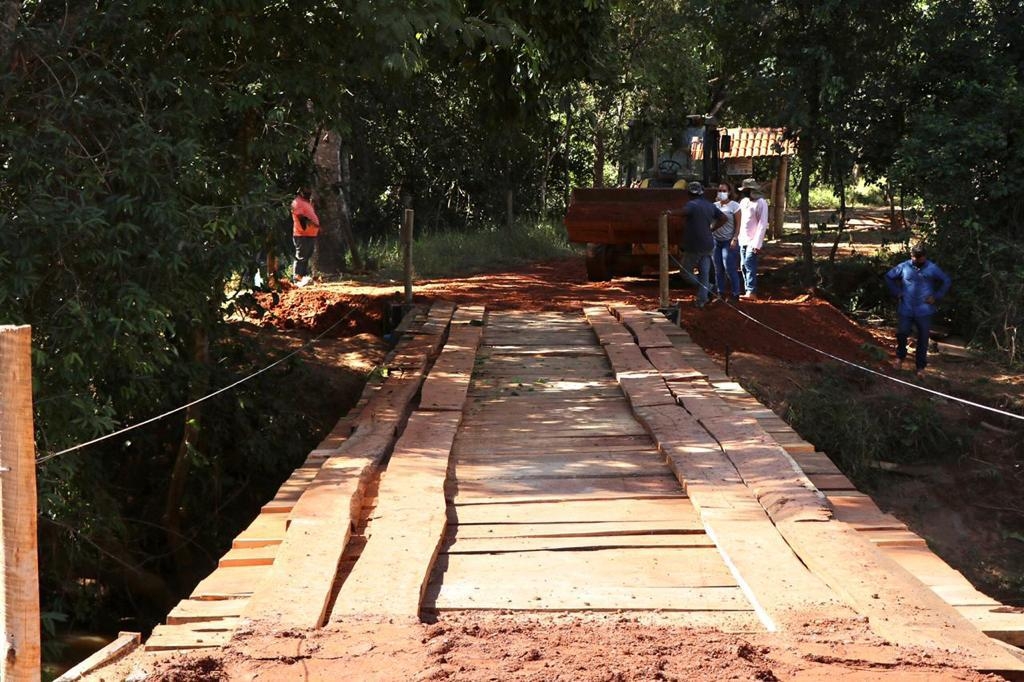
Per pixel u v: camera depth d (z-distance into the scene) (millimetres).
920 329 15938
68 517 9719
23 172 7652
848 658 4031
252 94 10391
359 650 4168
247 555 5672
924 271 15953
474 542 5965
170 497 11422
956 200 18328
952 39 19422
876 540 5957
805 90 19547
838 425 13852
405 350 12312
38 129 7793
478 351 12852
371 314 16547
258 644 4238
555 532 6121
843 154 20047
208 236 8930
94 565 10531
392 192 30203
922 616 4559
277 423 12375
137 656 4242
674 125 26688
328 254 20891
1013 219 18516
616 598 5051
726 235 17594
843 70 19469
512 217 29016
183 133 8883
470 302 17297
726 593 5137
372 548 5531
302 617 4531
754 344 16141
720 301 17250
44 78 8320
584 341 13500
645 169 26484
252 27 9500
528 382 10984
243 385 12359
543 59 13195
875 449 13688
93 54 8477
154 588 10969
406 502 6418
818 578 5141
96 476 10344
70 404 7898
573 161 33312
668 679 3738
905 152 18453
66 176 7996
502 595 5113
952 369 16500
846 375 15484
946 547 12438
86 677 3953
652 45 25188
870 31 19141
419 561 5316
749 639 4355
